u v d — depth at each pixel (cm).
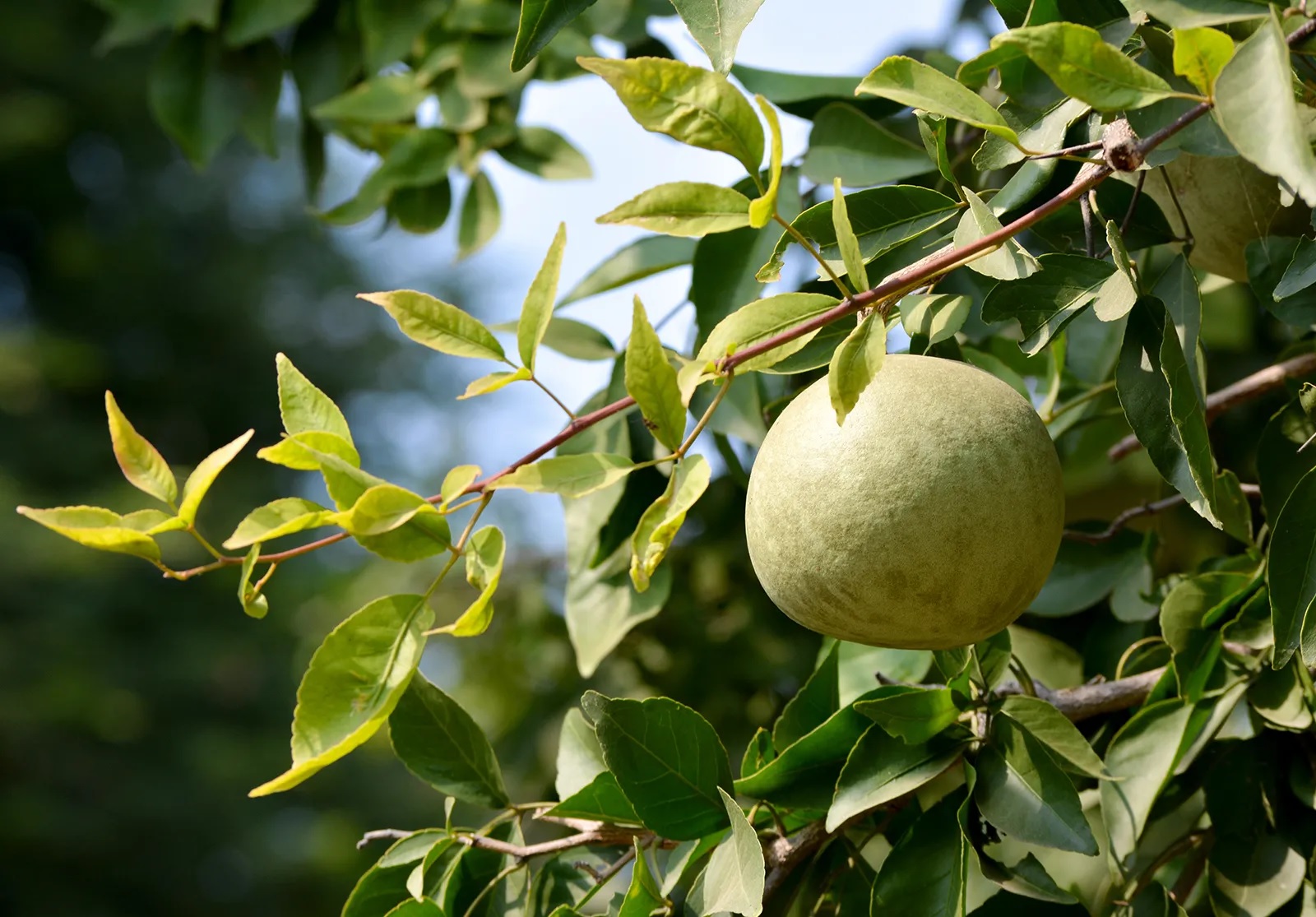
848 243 134
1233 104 128
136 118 838
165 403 881
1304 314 145
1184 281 141
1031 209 148
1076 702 151
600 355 167
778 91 163
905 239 144
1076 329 170
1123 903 147
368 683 136
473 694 276
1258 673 148
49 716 640
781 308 135
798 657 209
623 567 164
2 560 651
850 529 135
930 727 143
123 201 880
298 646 750
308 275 962
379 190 200
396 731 152
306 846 707
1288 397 171
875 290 134
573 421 136
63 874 661
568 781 154
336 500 135
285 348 937
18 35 769
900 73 135
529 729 234
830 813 142
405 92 201
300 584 753
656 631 216
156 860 679
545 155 201
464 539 136
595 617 164
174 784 686
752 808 147
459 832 150
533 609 244
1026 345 140
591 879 151
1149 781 147
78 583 692
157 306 872
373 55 199
